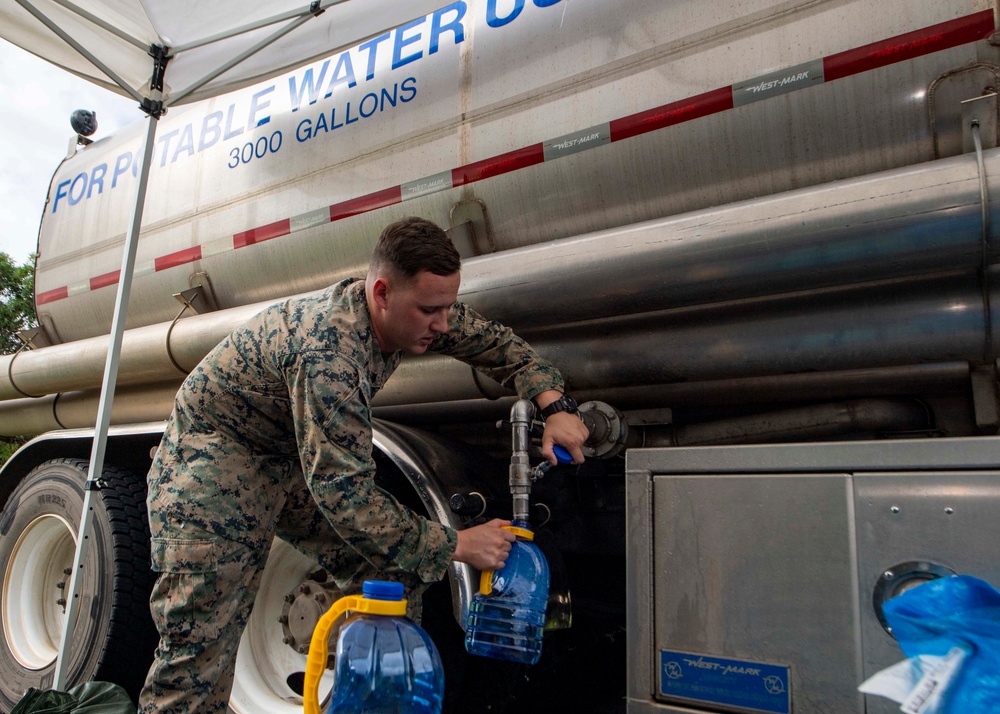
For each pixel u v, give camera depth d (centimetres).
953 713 74
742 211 151
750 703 108
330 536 180
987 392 155
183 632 155
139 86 252
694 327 176
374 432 200
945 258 135
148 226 283
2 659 279
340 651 102
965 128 143
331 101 238
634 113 176
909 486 102
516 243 200
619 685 200
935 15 145
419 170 212
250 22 214
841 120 155
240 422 157
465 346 167
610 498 200
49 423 325
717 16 169
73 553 286
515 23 202
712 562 114
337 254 230
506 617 149
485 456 214
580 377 188
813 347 162
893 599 86
